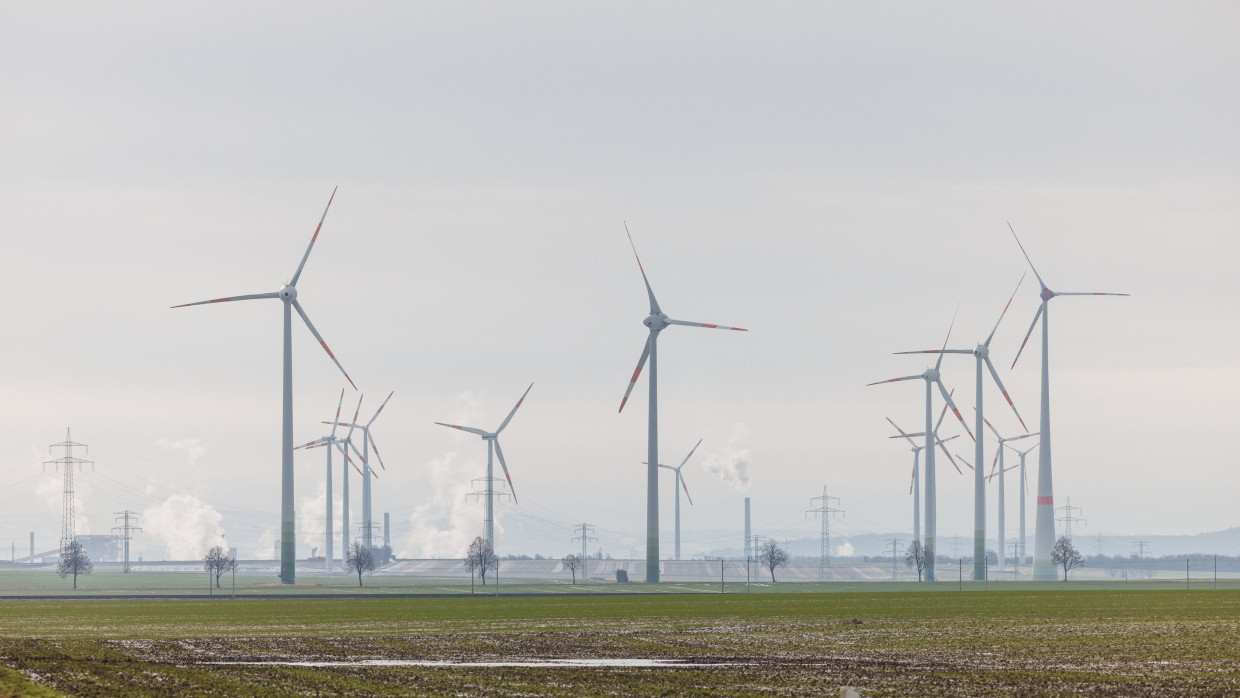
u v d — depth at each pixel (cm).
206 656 12775
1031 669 11862
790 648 13600
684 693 10438
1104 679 11206
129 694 10362
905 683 10969
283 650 13312
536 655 12925
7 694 10294
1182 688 10700
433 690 10581
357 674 11469
